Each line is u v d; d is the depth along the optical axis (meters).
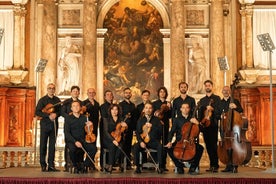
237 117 12.93
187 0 22.11
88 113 14.05
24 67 21.64
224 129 13.06
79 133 12.96
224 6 22.14
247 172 13.26
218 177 11.43
